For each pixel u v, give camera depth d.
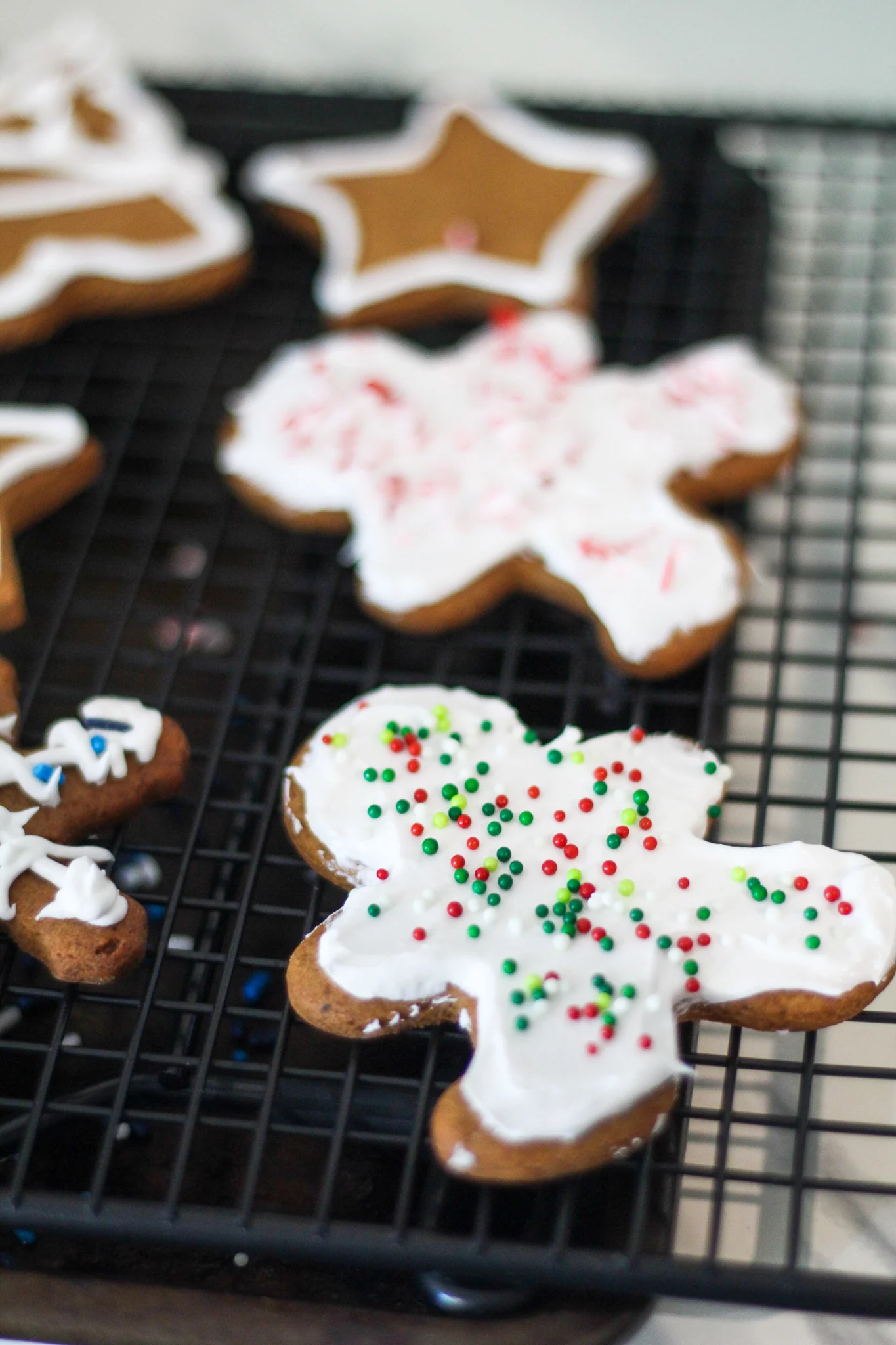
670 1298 0.39
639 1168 0.39
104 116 0.52
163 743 0.43
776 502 0.48
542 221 0.50
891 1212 0.40
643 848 0.41
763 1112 0.41
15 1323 0.38
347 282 0.49
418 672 0.46
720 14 0.57
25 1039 0.42
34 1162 0.41
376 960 0.40
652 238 0.51
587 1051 0.39
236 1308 0.39
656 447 0.47
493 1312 0.38
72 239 0.50
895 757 0.43
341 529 0.47
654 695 0.44
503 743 0.43
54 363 0.50
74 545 0.48
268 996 0.42
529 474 0.46
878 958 0.40
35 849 0.41
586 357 0.48
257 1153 0.39
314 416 0.48
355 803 0.42
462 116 0.52
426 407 0.48
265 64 0.56
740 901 0.41
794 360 0.50
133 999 0.41
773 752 0.43
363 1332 0.38
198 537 0.48
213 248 0.50
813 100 0.56
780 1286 0.38
